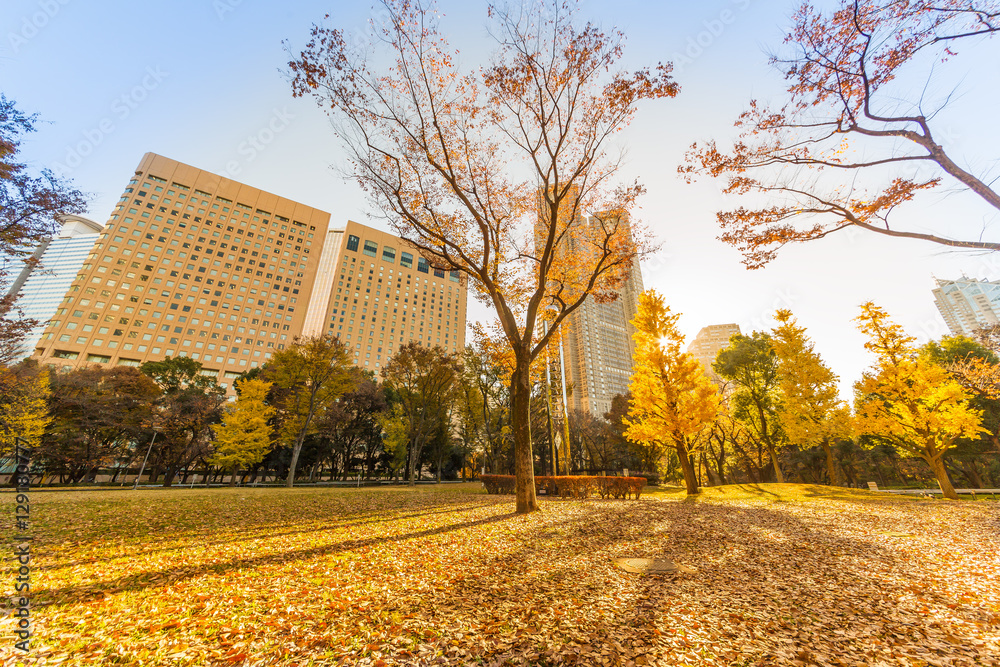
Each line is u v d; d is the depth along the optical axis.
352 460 46.97
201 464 39.53
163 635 3.85
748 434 36.28
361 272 105.94
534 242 16.64
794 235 9.59
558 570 6.39
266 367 37.94
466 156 14.71
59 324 65.69
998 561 7.09
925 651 3.84
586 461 48.66
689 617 4.63
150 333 72.19
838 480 37.78
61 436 29.52
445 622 4.30
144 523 9.50
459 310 119.94
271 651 3.60
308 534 8.66
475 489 23.94
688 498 19.53
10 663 3.28
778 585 5.86
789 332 26.62
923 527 10.52
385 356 101.62
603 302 16.64
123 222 76.00
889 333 20.80
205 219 84.81
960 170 7.50
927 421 19.12
